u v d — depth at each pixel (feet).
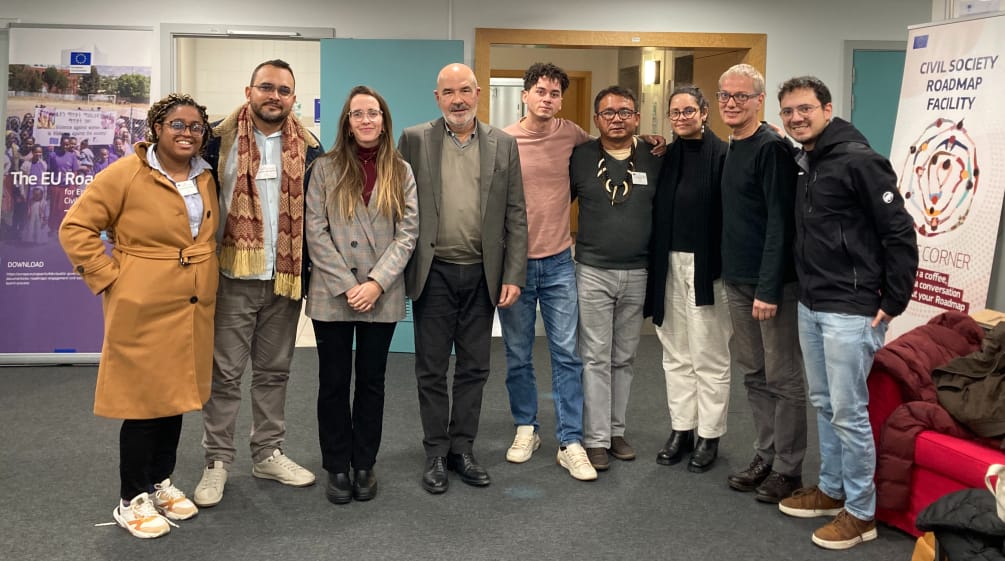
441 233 10.85
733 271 11.03
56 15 19.10
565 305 11.96
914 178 14.43
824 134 9.45
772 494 10.86
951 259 13.67
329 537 9.82
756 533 10.02
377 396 10.80
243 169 10.32
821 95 9.39
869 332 9.34
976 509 7.51
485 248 10.92
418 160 10.82
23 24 18.49
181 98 9.59
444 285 10.98
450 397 16.12
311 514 10.46
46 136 18.52
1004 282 13.07
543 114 11.54
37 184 18.52
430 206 10.74
